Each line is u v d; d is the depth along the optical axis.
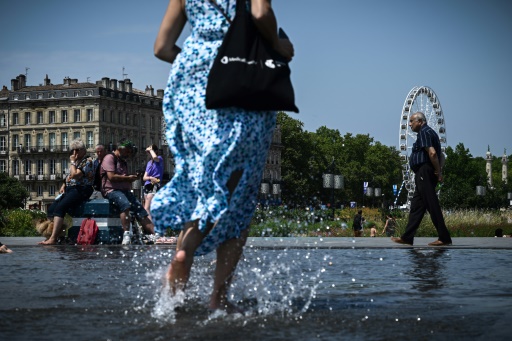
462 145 115.31
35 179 142.75
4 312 4.15
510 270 6.91
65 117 141.00
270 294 4.88
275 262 7.28
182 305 4.22
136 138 146.50
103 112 139.00
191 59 4.41
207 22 4.44
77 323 3.78
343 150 162.25
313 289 5.24
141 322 3.80
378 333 3.51
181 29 4.67
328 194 149.38
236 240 4.34
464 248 10.69
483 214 31.14
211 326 3.67
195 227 4.22
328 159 156.62
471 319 3.93
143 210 13.00
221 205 4.19
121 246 11.48
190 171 4.35
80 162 12.54
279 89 4.25
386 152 165.50
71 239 12.70
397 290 5.26
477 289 5.36
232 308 4.23
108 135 140.00
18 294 4.93
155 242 12.97
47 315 4.04
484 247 10.84
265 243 11.32
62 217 12.36
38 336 3.44
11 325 3.73
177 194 4.36
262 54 4.28
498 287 5.48
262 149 4.36
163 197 4.35
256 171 4.37
